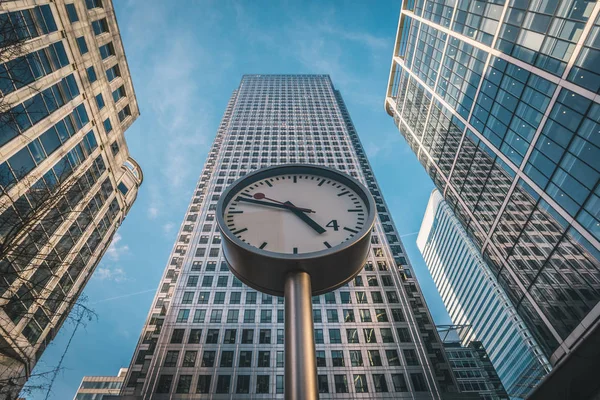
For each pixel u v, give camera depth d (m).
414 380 40.59
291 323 3.83
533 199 35.28
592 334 2.58
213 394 38.84
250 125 96.94
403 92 70.00
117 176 37.78
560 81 29.97
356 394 39.19
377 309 48.69
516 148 36.91
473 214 48.22
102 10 34.00
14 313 22.47
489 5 39.47
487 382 79.44
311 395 3.16
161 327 45.91
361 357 42.81
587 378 2.85
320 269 4.37
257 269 4.44
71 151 29.44
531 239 36.06
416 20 61.28
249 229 4.80
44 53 26.09
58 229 27.19
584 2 27.83
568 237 31.00
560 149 30.81
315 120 100.00
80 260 30.42
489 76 39.81
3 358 22.20
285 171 5.81
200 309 47.88
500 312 105.69
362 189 5.31
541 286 35.50
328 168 5.73
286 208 5.09
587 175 28.27
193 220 66.88
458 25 46.00
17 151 23.34
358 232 4.66
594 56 26.88
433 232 160.12
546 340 36.06
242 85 125.75
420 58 59.72
